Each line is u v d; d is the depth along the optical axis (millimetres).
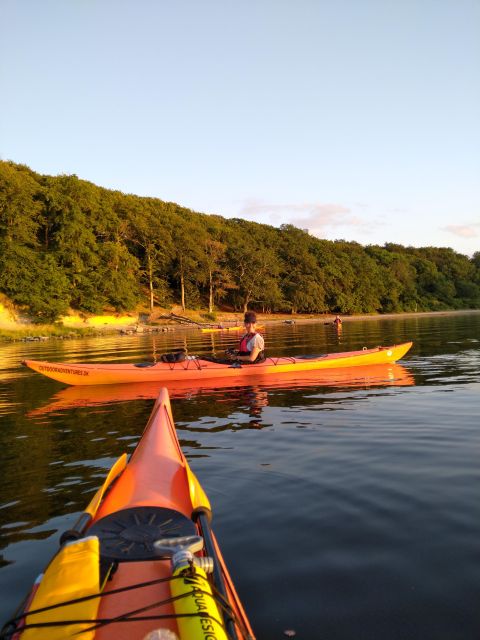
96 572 2078
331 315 69062
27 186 43219
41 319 40344
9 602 2627
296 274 66375
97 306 44625
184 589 1965
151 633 1687
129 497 3256
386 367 11344
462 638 2275
